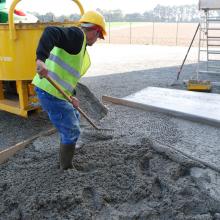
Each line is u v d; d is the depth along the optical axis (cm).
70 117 363
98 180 368
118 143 454
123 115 592
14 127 556
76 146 439
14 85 620
